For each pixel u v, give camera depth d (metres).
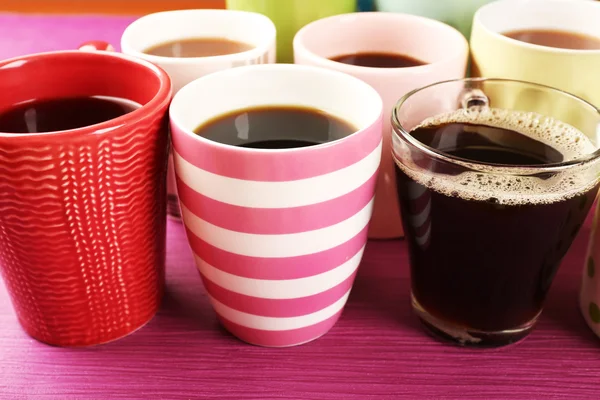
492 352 0.38
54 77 0.38
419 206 0.36
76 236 0.35
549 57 0.41
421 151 0.35
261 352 0.38
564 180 0.34
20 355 0.38
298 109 0.39
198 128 0.38
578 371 0.37
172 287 0.42
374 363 0.38
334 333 0.39
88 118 0.38
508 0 0.46
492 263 0.36
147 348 0.38
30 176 0.33
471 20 0.47
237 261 0.35
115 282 0.37
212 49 0.47
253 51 0.41
